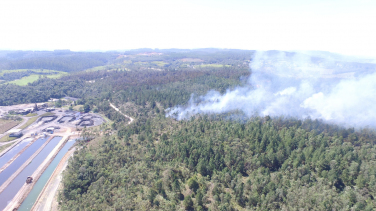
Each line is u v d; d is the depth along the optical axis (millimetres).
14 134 185125
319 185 91938
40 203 107750
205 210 86625
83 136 176125
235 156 113625
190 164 111562
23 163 148750
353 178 93688
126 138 148125
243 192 92812
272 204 83750
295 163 104500
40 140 182875
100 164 121188
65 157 152750
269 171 105562
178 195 95188
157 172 110625
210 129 146125
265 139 124625
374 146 117938
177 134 145625
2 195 117500
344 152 110250
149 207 89562
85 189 108500
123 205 90812
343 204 80750
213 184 98938
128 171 113375
